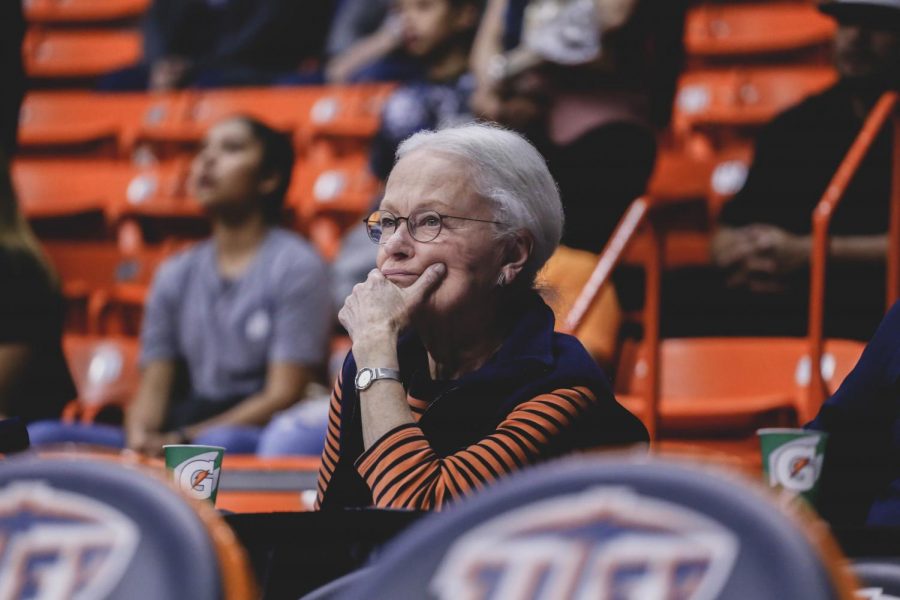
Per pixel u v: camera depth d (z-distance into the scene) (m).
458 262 4.37
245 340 9.27
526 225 4.43
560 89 9.20
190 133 16.00
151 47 17.33
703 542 1.71
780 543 1.68
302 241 9.57
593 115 9.05
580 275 8.09
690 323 8.83
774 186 8.43
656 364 7.41
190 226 15.27
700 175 12.27
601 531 1.75
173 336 9.52
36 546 1.90
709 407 7.96
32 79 19.80
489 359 4.47
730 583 1.68
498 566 1.75
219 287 9.43
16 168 16.31
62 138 16.50
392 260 4.44
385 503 3.99
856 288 7.97
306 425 7.51
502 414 4.23
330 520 3.00
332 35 16.73
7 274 7.40
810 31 15.91
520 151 4.49
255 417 8.95
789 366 8.20
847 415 4.51
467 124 4.72
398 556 1.80
